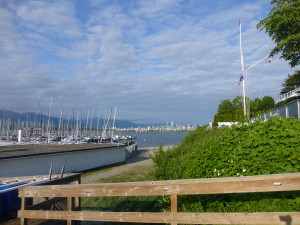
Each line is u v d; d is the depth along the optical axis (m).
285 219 3.62
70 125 72.88
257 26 21.69
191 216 4.02
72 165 21.33
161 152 13.37
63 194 4.79
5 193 5.41
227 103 64.69
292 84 47.41
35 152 19.03
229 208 4.93
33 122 63.59
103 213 4.52
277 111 15.05
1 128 59.12
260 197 4.71
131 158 35.12
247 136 5.90
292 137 5.27
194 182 4.01
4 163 15.72
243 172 5.11
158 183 4.22
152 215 4.22
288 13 19.11
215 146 6.23
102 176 19.25
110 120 65.44
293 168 4.70
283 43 19.28
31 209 5.18
